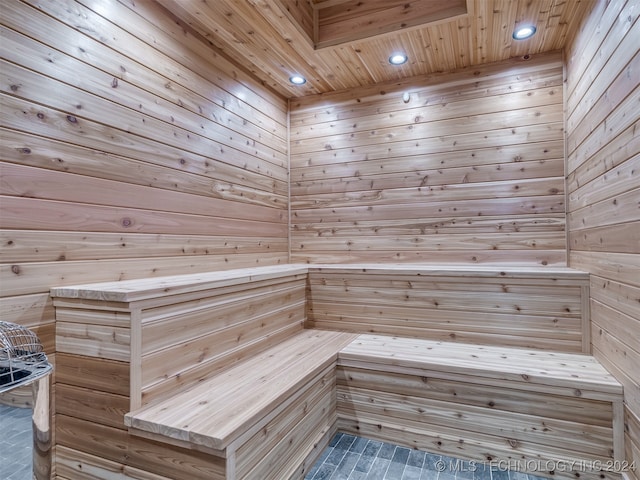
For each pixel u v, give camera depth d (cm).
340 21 247
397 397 212
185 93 223
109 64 177
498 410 191
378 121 311
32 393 117
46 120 151
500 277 236
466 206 283
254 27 228
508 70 272
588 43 204
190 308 172
